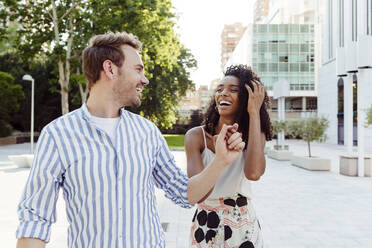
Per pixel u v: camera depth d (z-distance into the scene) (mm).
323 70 38562
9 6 14109
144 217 1279
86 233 1195
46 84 35969
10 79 30625
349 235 5043
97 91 1355
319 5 57250
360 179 10766
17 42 14914
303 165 13633
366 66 10344
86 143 1233
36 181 1153
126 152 1275
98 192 1196
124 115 1386
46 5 14445
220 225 1858
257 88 1767
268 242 4734
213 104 1972
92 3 14312
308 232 5199
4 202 7152
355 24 29234
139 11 14680
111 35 1353
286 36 51125
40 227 1103
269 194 8281
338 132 34969
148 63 17188
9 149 25609
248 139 1781
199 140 1902
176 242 4672
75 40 15922
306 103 53906
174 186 1442
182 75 30844
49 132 1228
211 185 1335
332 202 7367
